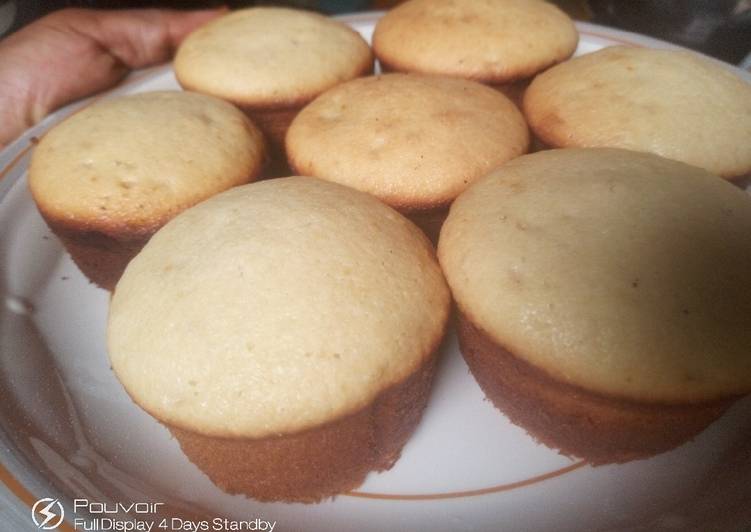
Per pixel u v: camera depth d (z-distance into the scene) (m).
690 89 0.15
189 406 0.10
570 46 0.19
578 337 0.10
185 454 0.11
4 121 0.20
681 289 0.10
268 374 0.10
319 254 0.11
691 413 0.10
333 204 0.12
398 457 0.12
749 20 0.22
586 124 0.15
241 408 0.10
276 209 0.12
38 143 0.16
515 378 0.11
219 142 0.16
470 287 0.12
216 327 0.10
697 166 0.13
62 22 0.22
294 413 0.10
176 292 0.11
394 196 0.14
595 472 0.12
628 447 0.11
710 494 0.10
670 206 0.11
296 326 0.10
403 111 0.15
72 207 0.14
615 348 0.10
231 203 0.12
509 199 0.12
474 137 0.15
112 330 0.11
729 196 0.12
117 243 0.15
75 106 0.19
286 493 0.11
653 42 0.21
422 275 0.12
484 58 0.18
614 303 0.10
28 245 0.16
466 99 0.16
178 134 0.15
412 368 0.11
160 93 0.17
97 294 0.16
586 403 0.11
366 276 0.11
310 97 0.18
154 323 0.11
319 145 0.15
